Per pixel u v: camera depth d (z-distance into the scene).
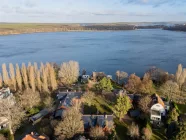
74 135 66.12
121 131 73.12
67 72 123.12
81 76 139.00
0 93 91.19
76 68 127.31
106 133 68.88
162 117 81.44
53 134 68.88
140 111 83.75
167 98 95.12
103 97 99.69
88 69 177.88
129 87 107.75
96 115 75.38
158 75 125.75
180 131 61.81
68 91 105.31
